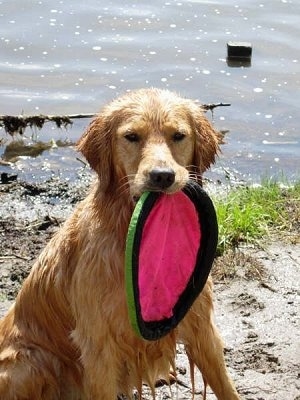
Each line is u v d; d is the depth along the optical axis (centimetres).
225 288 251
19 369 213
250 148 327
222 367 211
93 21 433
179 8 451
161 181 192
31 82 376
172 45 410
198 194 199
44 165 320
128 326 204
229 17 441
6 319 221
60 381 218
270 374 225
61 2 455
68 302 211
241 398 218
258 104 359
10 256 268
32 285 216
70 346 215
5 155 326
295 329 238
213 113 351
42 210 292
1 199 298
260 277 254
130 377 211
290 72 386
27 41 409
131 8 451
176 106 201
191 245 201
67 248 210
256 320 240
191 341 210
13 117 334
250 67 390
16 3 449
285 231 273
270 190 291
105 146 202
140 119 198
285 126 343
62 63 392
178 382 226
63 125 340
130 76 381
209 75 383
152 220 194
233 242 267
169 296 201
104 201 203
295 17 441
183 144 200
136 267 192
